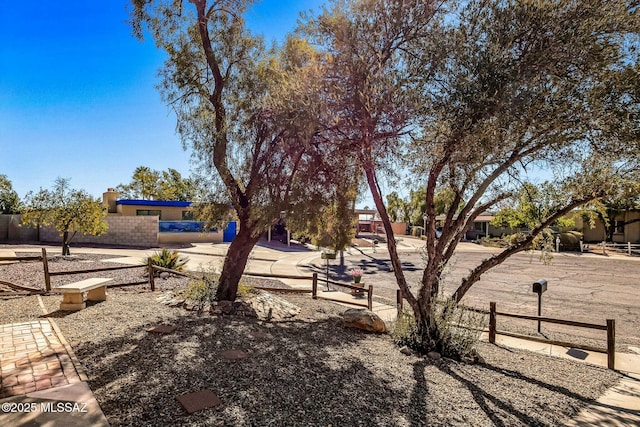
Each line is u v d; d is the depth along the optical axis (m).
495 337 6.52
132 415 2.93
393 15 4.97
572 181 5.29
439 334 5.45
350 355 4.87
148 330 5.20
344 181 6.41
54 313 6.04
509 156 4.82
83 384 3.46
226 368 4.02
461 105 4.27
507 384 4.36
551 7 4.00
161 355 4.27
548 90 4.15
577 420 3.53
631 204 6.03
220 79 7.03
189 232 23.36
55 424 2.77
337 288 11.38
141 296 7.70
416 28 5.02
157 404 3.13
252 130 6.85
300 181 6.14
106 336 4.89
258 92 6.92
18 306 6.52
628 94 3.97
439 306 5.74
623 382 4.72
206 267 12.82
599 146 4.43
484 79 4.16
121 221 20.61
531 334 7.14
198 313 6.39
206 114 7.29
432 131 4.63
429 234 5.54
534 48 4.14
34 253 14.01
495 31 4.32
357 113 5.04
